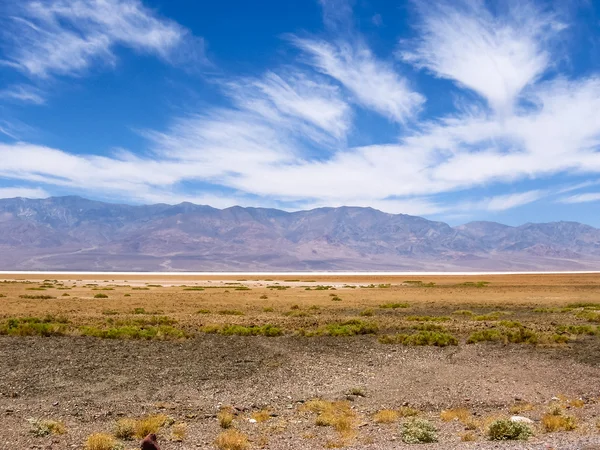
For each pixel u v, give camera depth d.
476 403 18.95
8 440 13.79
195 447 13.48
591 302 67.31
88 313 47.50
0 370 22.41
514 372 24.12
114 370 23.03
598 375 23.64
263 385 21.17
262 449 13.31
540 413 17.38
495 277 181.38
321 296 76.00
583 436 13.73
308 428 15.56
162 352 27.53
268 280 153.00
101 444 13.05
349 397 19.59
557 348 30.41
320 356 27.47
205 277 184.62
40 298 65.75
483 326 40.16
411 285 112.88
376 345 31.08
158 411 17.20
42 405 17.52
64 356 25.75
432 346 30.88
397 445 12.84
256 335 34.56
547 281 135.00
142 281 135.12
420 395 20.00
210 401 18.62
